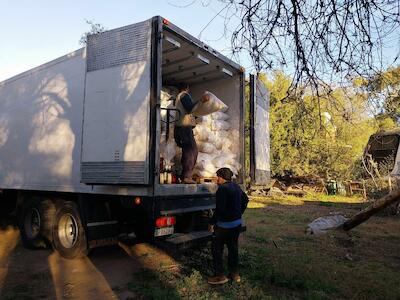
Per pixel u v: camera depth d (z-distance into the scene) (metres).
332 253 6.95
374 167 15.38
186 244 5.49
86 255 6.25
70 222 6.50
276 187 22.06
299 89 3.84
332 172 21.28
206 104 5.97
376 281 5.29
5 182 7.92
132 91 5.21
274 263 6.03
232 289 4.83
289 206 15.10
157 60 5.09
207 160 6.66
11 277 5.46
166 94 6.63
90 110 5.62
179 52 6.44
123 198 5.53
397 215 12.44
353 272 5.70
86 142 5.60
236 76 7.60
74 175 6.14
